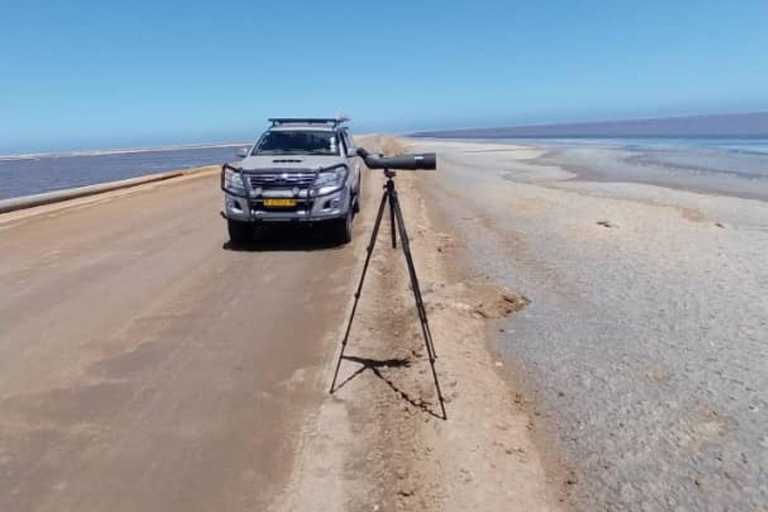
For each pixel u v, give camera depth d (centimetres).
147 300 691
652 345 543
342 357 511
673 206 1433
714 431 395
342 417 411
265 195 938
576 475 350
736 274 764
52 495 332
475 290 718
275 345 545
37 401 441
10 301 693
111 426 405
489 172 2636
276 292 716
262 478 345
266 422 407
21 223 1280
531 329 598
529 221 1234
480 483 339
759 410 420
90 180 4022
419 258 886
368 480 341
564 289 729
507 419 414
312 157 1019
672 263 833
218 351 533
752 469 352
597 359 518
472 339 566
